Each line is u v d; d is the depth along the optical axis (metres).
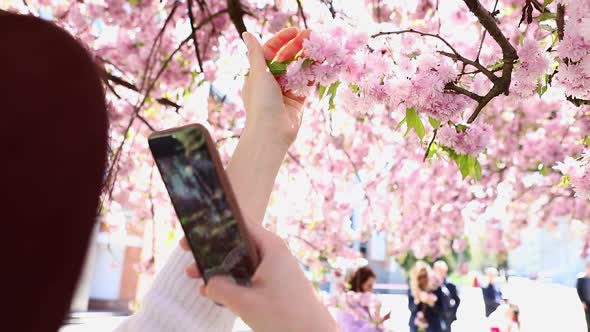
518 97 1.61
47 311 0.31
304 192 4.91
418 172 5.29
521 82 1.58
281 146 0.82
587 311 6.04
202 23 2.96
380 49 1.54
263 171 0.79
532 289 14.19
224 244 0.58
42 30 0.33
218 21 3.66
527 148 4.89
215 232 0.58
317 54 1.18
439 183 5.35
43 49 0.33
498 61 1.78
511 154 4.92
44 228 0.31
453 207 5.41
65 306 0.32
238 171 0.79
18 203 0.30
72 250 0.32
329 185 4.95
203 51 3.61
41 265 0.31
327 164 4.91
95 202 0.33
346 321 5.10
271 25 3.57
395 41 1.66
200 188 0.58
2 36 0.32
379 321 5.30
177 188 0.59
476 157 1.72
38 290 0.31
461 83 1.77
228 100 4.17
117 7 3.54
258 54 0.91
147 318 0.68
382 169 5.19
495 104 2.40
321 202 4.93
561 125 4.88
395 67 1.53
